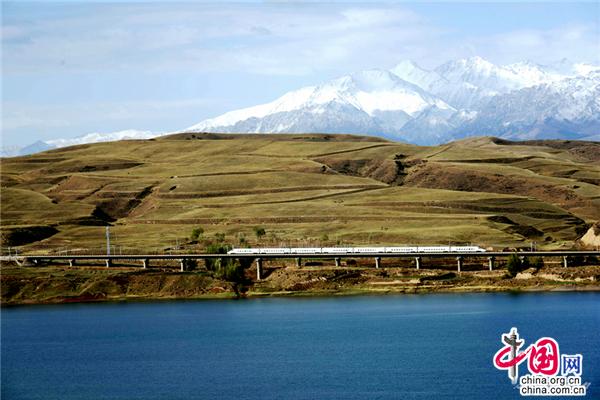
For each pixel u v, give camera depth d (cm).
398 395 18300
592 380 19038
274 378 19775
